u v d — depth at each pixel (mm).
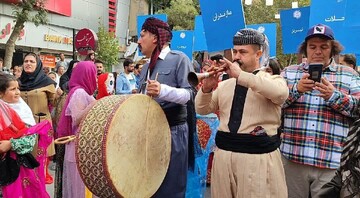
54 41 20703
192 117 3633
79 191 4242
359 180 2508
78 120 4137
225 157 3043
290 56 18062
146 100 3182
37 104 5902
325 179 3412
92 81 4344
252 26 8477
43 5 14750
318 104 3420
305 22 6941
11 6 17422
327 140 3391
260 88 2809
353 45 5117
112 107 2951
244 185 2953
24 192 3906
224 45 6137
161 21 3604
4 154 3719
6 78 4137
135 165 3084
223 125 3104
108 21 26562
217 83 3094
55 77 9742
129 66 9570
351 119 3369
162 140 3342
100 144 2854
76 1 22562
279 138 3262
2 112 3770
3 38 17359
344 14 5227
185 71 3523
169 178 3504
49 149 5988
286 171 3582
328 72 3461
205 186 5543
